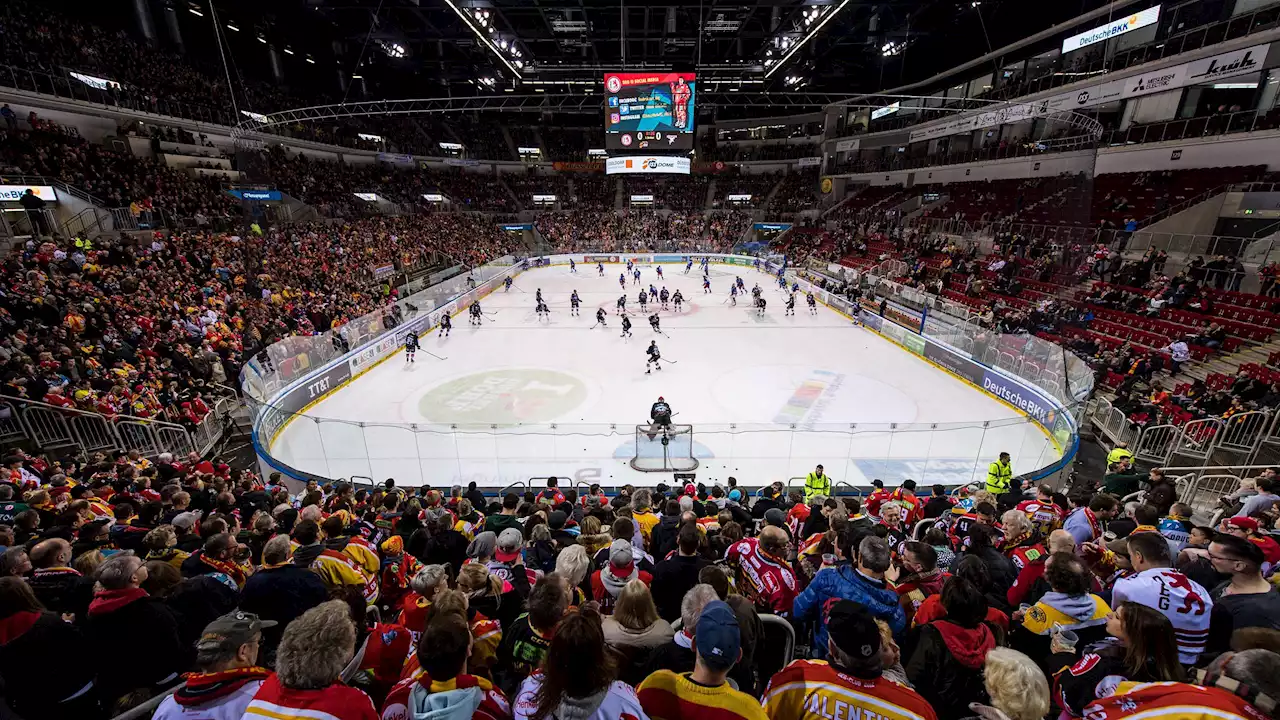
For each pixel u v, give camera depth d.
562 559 4.55
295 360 20.31
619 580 4.68
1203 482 12.39
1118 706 2.77
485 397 21.47
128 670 3.74
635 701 2.57
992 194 39.69
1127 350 19.61
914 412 19.86
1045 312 23.86
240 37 48.62
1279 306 18.56
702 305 38.66
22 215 23.38
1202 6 26.33
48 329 16.11
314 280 30.08
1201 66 24.39
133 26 40.09
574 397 21.39
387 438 16.31
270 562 4.60
